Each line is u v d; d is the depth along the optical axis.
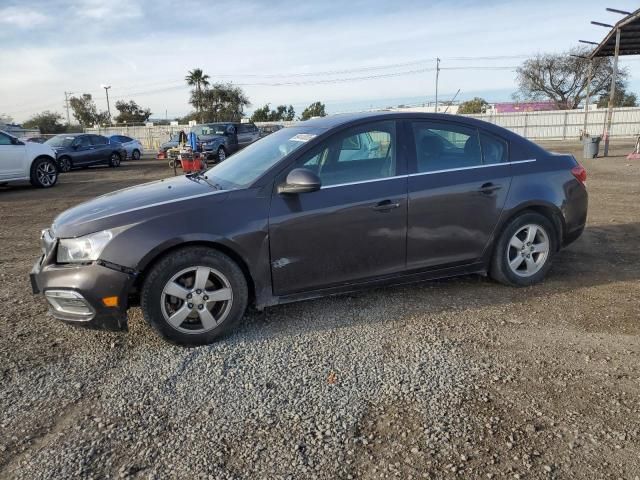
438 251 4.32
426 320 4.08
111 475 2.43
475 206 4.38
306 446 2.61
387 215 4.07
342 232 3.95
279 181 3.85
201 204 3.66
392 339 3.76
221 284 3.70
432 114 4.43
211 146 22.59
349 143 4.10
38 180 13.72
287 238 3.80
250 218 3.70
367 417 2.83
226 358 3.52
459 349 3.59
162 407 2.97
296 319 4.14
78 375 3.35
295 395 3.06
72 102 66.44
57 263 3.57
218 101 58.44
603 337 3.74
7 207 10.54
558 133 38.09
